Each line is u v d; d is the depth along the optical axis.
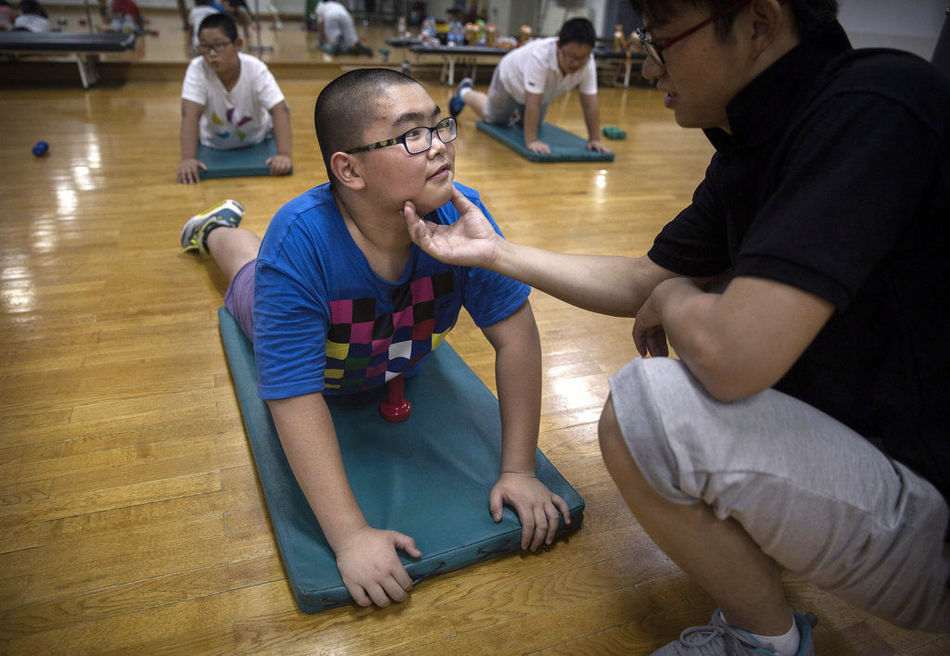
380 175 0.95
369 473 1.27
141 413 1.51
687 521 0.79
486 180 3.40
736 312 0.66
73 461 1.36
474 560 1.14
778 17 0.68
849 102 0.66
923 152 0.63
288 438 1.05
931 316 0.70
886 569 0.74
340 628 1.03
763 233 0.66
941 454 0.72
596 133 4.00
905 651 1.03
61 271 2.18
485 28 6.81
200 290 2.10
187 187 3.06
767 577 0.85
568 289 1.05
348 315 1.13
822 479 0.71
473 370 1.72
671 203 3.21
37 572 1.10
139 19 7.81
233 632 1.02
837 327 0.75
